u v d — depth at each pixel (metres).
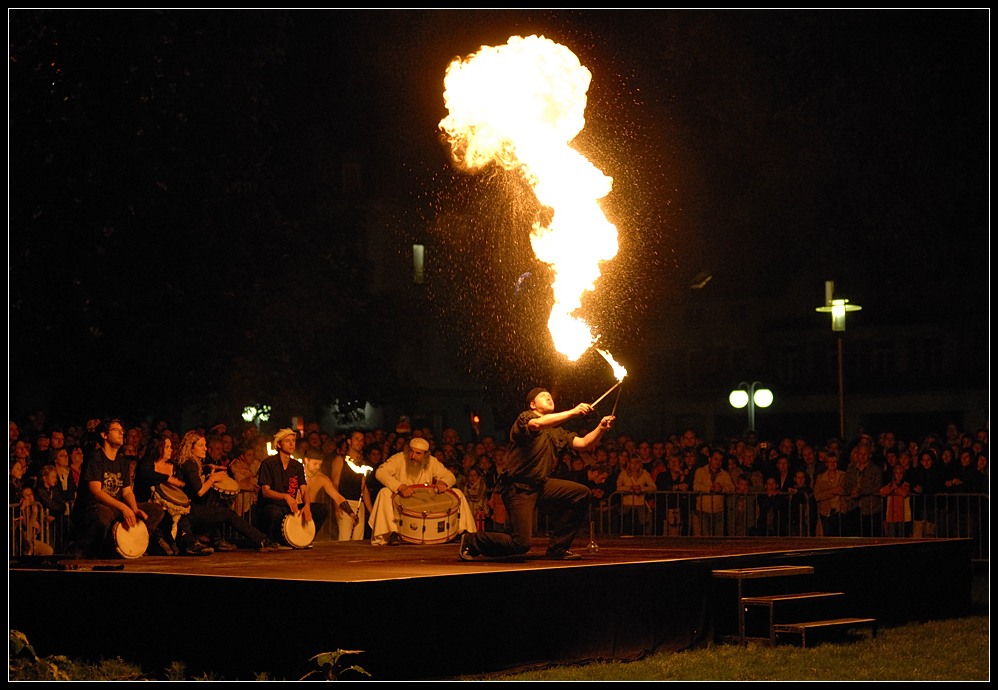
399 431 18.58
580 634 9.55
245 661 8.74
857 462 16.62
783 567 10.79
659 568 10.12
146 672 8.91
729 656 9.84
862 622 10.85
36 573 9.59
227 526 15.18
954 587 12.91
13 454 14.47
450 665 8.80
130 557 11.01
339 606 8.41
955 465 16.41
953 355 38.44
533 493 10.45
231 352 21.36
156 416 21.75
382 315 28.31
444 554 11.48
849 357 40.66
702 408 42.50
